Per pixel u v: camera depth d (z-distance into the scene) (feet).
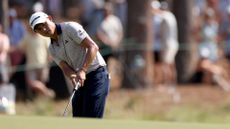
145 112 109.19
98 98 67.56
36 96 117.19
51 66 117.60
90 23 129.80
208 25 128.67
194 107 112.88
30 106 111.34
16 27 123.44
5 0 123.75
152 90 124.26
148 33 127.34
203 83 129.49
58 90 117.29
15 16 124.26
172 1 137.80
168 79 127.24
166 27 125.49
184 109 110.52
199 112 108.17
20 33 123.54
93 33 128.47
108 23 121.70
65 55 67.41
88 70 67.36
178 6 135.74
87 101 67.67
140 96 118.32
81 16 132.87
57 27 66.08
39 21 64.90
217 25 131.13
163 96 118.83
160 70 127.24
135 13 127.54
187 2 135.44
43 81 118.11
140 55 126.72
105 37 120.78
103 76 67.92
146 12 127.54
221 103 114.52
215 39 129.90
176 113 107.86
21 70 118.11
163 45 125.90
